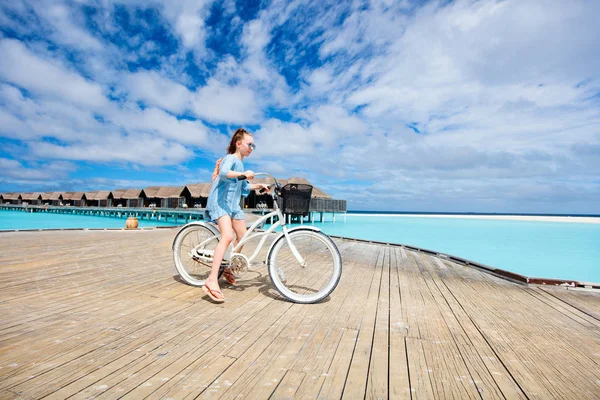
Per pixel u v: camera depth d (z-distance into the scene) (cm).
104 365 176
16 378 160
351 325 251
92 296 307
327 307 295
